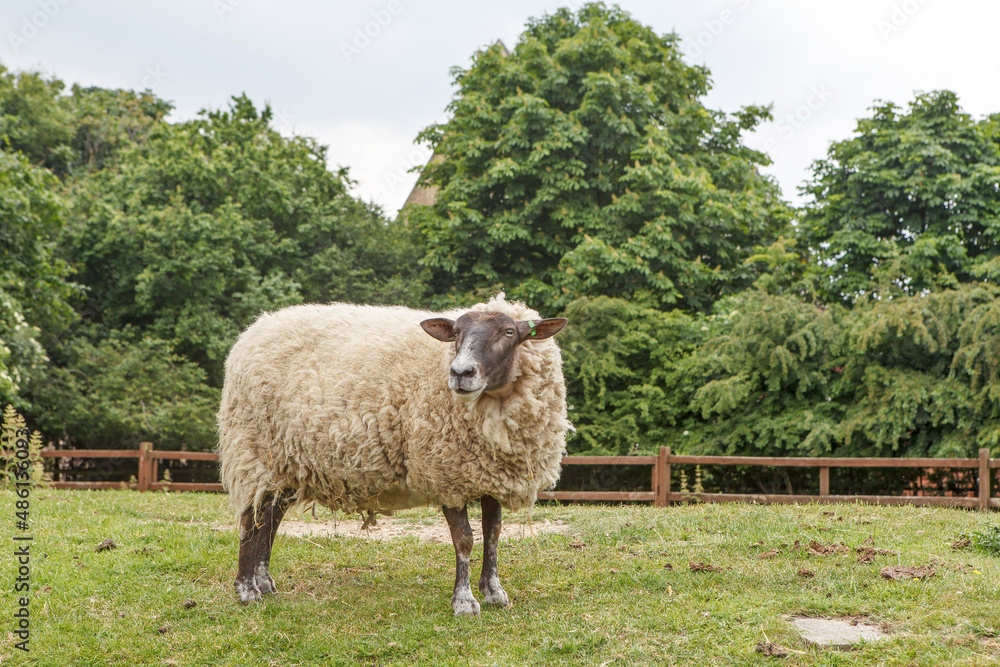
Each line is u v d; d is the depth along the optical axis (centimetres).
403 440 561
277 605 573
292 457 581
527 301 1716
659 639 482
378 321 618
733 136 2062
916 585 569
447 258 1836
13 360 1360
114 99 2841
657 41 1984
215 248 1745
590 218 1731
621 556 707
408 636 509
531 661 461
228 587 622
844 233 1562
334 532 837
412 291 1858
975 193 1528
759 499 1037
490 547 579
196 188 1869
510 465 557
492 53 1891
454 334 547
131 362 1636
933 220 1576
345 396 566
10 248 1407
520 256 1895
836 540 741
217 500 1084
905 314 1168
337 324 618
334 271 1934
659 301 1714
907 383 1173
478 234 1816
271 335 614
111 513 937
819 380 1300
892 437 1194
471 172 1894
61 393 1596
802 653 448
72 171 2422
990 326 1102
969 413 1135
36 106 2286
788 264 1667
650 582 608
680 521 851
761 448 1380
